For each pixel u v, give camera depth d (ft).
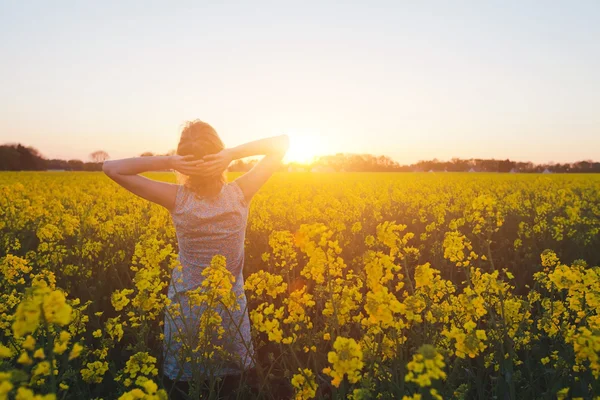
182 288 11.49
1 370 8.58
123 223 29.04
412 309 8.09
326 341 10.72
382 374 8.57
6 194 47.11
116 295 10.04
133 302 9.98
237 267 11.80
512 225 32.22
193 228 11.08
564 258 23.27
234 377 11.50
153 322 14.25
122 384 9.53
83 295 17.37
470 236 26.78
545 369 9.73
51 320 5.68
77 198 57.62
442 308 10.21
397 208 43.70
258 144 11.33
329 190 70.44
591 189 64.44
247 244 25.85
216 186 11.16
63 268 19.57
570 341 8.58
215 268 9.66
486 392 10.39
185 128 11.02
